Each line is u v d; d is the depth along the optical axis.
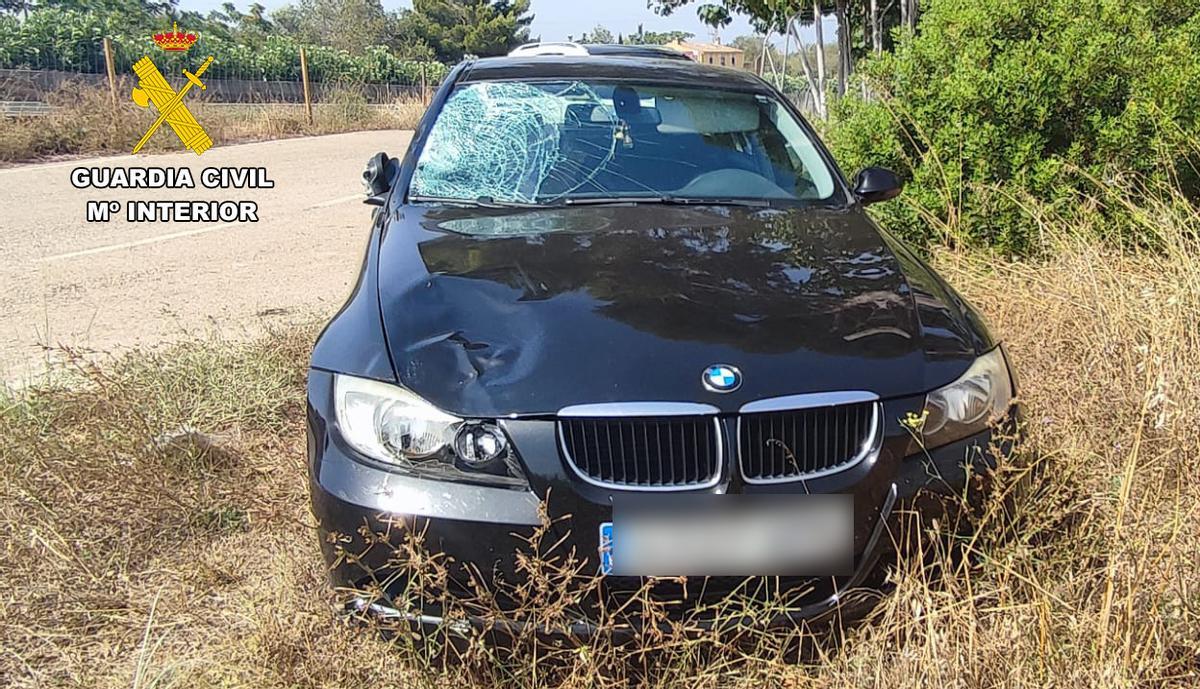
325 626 2.21
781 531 1.98
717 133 3.52
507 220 2.92
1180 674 2.01
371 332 2.23
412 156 3.33
